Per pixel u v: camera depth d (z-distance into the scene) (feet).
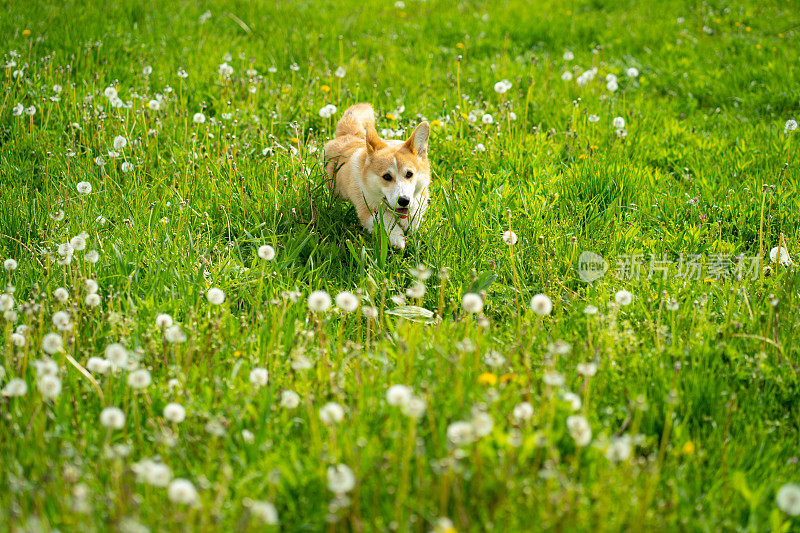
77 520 8.79
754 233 18.13
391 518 9.18
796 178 20.65
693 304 14.35
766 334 13.04
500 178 20.21
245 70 28.14
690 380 11.95
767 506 9.97
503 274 16.20
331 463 9.72
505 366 11.82
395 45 33.65
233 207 18.70
